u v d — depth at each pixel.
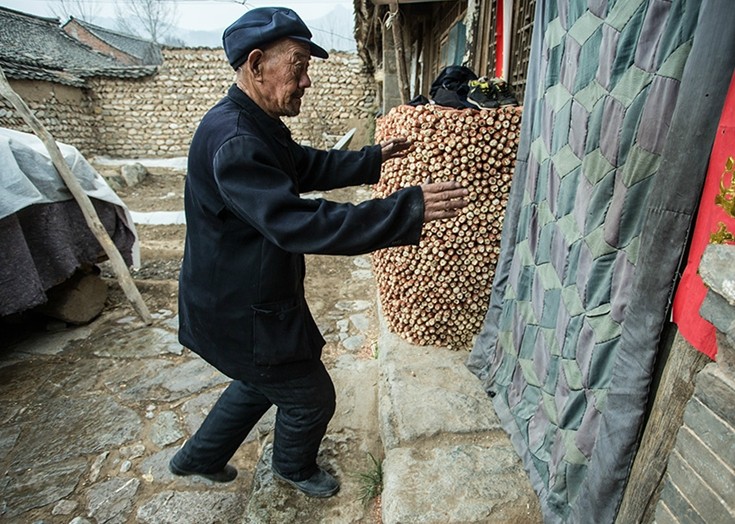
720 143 0.84
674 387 1.00
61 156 3.11
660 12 1.00
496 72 3.31
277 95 1.21
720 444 0.85
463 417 1.94
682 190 0.92
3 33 16.67
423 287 2.39
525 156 1.82
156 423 2.35
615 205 1.15
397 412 1.98
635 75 1.08
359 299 3.82
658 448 1.05
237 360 1.40
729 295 0.76
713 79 0.83
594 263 1.25
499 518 1.52
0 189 2.69
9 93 2.88
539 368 1.64
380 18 6.62
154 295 3.94
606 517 1.20
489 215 2.26
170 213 6.72
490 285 2.37
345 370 2.74
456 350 2.49
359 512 1.78
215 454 1.78
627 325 1.08
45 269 3.11
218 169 1.09
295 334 1.39
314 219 1.05
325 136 13.47
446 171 2.23
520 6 2.93
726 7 0.80
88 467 2.07
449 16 5.29
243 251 1.27
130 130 13.69
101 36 26.50
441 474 1.67
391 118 2.59
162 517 1.81
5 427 2.33
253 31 1.15
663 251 0.97
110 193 3.60
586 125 1.29
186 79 13.44
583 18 1.31
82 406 2.49
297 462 1.75
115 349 3.06
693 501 0.92
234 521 1.80
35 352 3.04
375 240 1.08
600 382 1.26
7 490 1.95
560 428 1.45
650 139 1.04
